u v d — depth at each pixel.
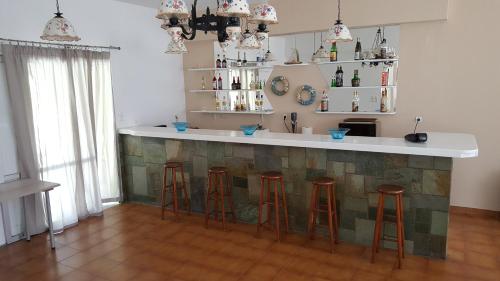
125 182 4.95
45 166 3.83
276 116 5.62
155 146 4.61
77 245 3.62
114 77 4.75
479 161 4.20
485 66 4.05
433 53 4.28
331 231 3.31
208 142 4.20
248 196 4.05
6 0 3.49
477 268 3.01
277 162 3.81
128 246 3.58
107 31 4.60
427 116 4.43
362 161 3.39
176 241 3.67
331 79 5.17
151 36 5.33
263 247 3.48
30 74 3.64
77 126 4.09
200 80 6.05
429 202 3.17
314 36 5.54
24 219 3.76
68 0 4.09
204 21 2.74
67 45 3.99
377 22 4.40
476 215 4.24
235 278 2.95
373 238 3.36
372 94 5.03
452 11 4.11
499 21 3.91
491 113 4.09
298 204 3.77
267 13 2.74
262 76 5.66
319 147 3.42
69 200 4.09
